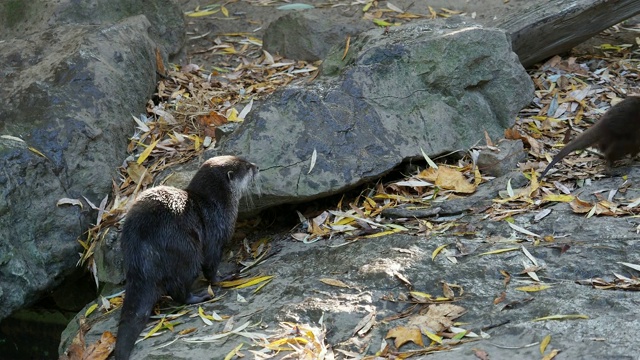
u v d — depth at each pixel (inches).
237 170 310.0
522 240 292.7
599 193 316.5
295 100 339.0
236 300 289.6
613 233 288.5
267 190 321.7
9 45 396.5
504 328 245.6
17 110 355.3
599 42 447.5
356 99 345.1
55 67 374.3
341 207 335.3
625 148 325.7
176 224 288.5
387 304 269.1
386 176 347.6
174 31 450.0
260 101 374.0
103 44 388.5
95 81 370.6
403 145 340.2
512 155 345.7
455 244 292.2
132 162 359.9
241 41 474.6
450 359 234.1
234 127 362.0
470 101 364.5
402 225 315.9
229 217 305.4
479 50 365.1
